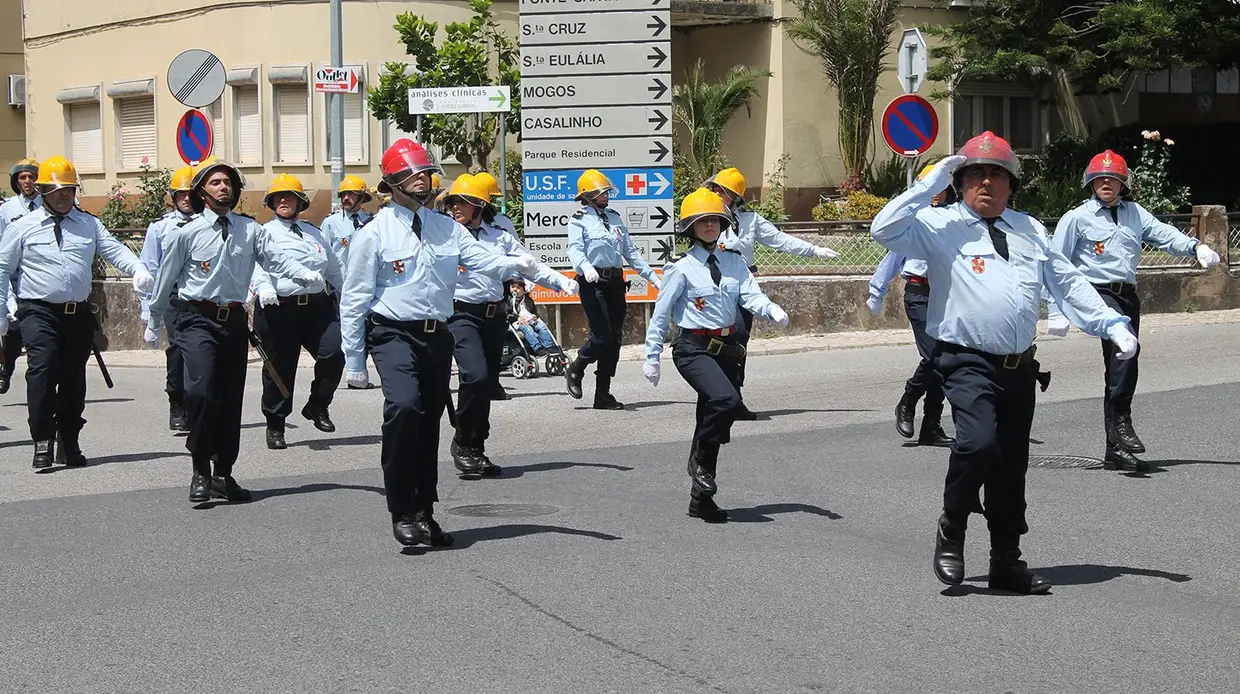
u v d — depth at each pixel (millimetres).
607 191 14516
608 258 14539
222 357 10125
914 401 12383
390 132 29297
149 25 31688
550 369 17922
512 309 17812
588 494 10312
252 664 6426
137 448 12906
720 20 30188
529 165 18969
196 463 10086
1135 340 7449
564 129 18844
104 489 10828
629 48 18641
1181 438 12102
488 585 7746
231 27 29922
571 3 18625
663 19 18594
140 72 32031
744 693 5953
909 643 6629
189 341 9984
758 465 11328
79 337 11781
